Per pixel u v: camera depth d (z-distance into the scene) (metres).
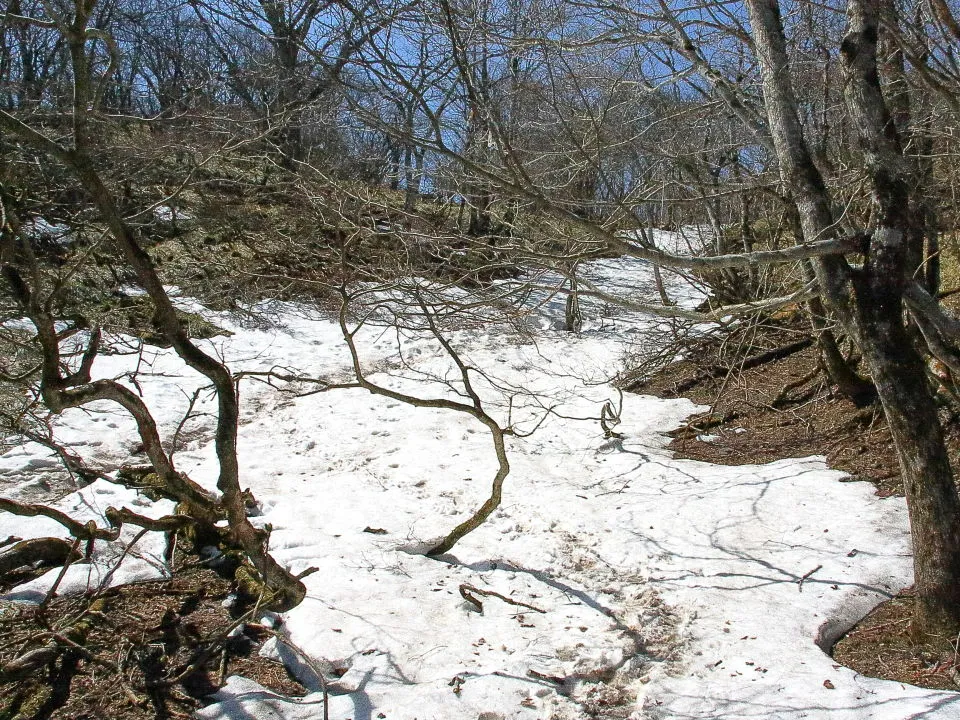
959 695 4.31
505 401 10.67
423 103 4.13
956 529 4.67
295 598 5.29
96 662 4.85
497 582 5.98
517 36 6.30
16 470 7.45
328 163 8.92
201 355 4.41
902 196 4.78
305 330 12.96
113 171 9.47
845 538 6.29
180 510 6.60
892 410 4.74
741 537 6.47
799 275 9.33
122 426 8.91
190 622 5.35
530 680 4.70
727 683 4.65
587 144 6.23
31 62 10.41
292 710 4.47
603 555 6.34
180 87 10.41
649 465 8.26
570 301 13.80
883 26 5.70
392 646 5.04
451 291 13.80
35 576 5.79
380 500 7.44
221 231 13.21
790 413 9.20
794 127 5.11
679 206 9.34
